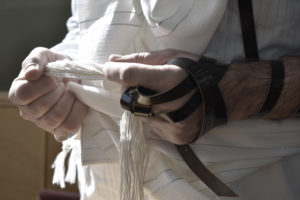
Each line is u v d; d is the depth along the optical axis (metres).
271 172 1.11
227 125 1.09
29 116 1.12
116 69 1.02
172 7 1.07
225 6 1.07
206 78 1.02
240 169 1.10
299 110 1.07
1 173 1.88
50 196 1.68
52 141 1.81
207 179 1.08
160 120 1.03
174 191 1.09
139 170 1.07
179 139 1.04
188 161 1.09
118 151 1.12
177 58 1.03
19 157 1.86
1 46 2.70
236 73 1.04
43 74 1.09
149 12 1.07
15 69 2.71
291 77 1.05
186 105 1.01
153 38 1.12
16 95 1.09
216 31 1.10
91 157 1.14
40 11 2.64
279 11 1.08
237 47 1.10
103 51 1.11
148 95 1.02
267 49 1.10
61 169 1.23
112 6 1.12
